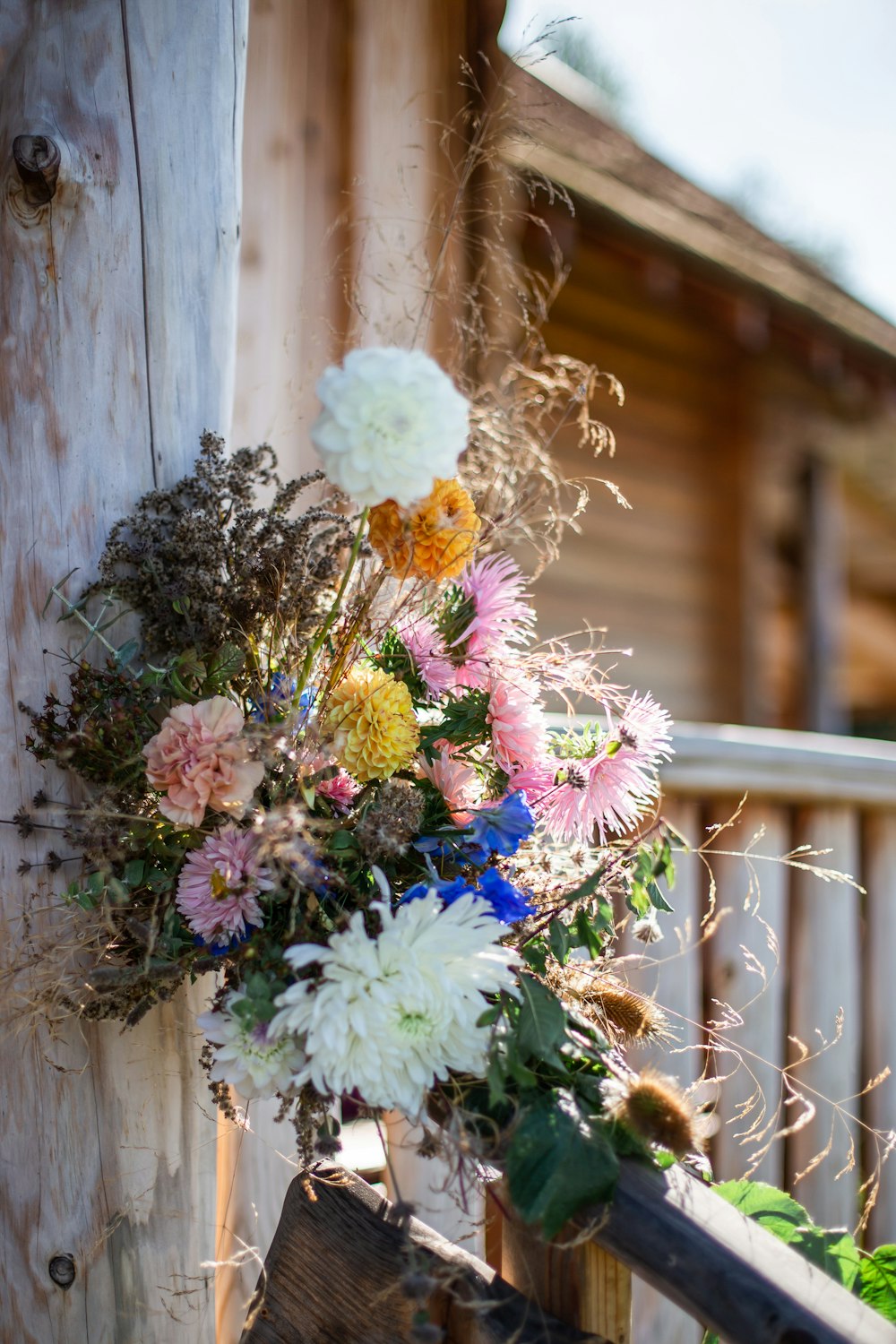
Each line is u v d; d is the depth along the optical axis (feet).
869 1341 2.17
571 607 14.58
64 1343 3.49
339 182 6.29
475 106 6.66
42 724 3.05
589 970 3.36
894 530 24.20
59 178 3.26
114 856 2.87
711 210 11.84
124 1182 3.52
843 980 6.20
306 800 2.82
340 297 6.23
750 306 12.89
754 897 5.89
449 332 6.41
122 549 3.24
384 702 2.88
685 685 16.21
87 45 3.41
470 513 3.01
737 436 16.90
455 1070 2.72
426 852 2.96
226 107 3.68
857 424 18.88
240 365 5.90
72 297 3.33
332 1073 2.50
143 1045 3.53
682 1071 5.45
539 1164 2.44
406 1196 5.02
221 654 3.07
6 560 3.34
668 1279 2.36
